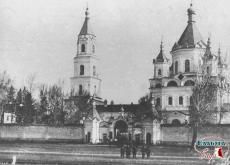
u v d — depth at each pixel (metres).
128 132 92.25
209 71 107.88
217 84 98.25
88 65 136.50
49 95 107.00
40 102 107.38
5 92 106.88
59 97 108.06
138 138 82.12
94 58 138.38
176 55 114.50
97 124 85.75
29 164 38.75
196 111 77.69
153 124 79.12
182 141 76.38
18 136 84.44
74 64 138.00
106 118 119.44
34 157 45.84
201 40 112.75
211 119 84.44
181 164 40.44
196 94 80.69
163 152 58.59
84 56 136.88
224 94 107.44
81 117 107.12
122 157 48.47
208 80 87.12
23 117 105.81
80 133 83.81
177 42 115.62
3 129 85.31
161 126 78.69
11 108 107.88
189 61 112.25
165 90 111.25
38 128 84.38
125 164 40.06
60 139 83.81
